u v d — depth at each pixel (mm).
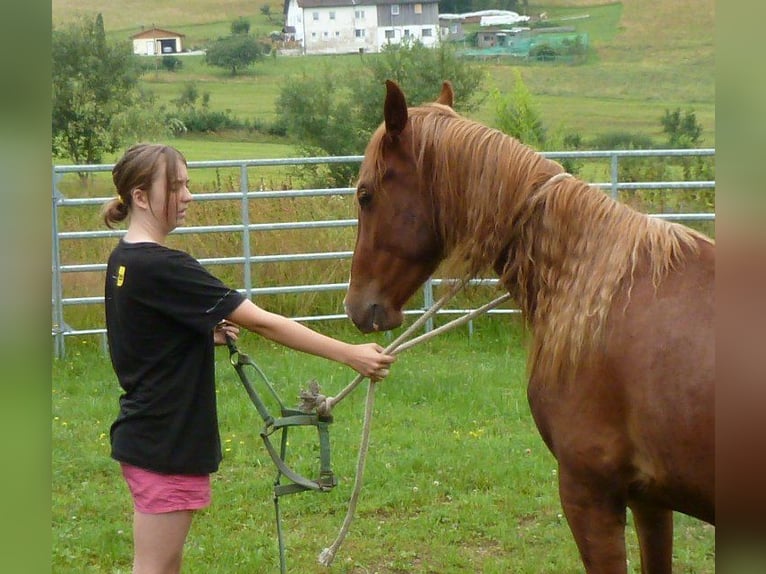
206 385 2697
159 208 2672
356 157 8031
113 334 2691
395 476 4930
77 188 12078
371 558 4066
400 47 17234
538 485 4824
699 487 2277
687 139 18281
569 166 12789
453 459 5156
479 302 7711
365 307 2850
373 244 2824
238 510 4555
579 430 2447
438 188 2717
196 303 2590
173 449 2629
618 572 2498
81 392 6781
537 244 2600
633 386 2332
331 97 17734
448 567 3965
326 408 2939
